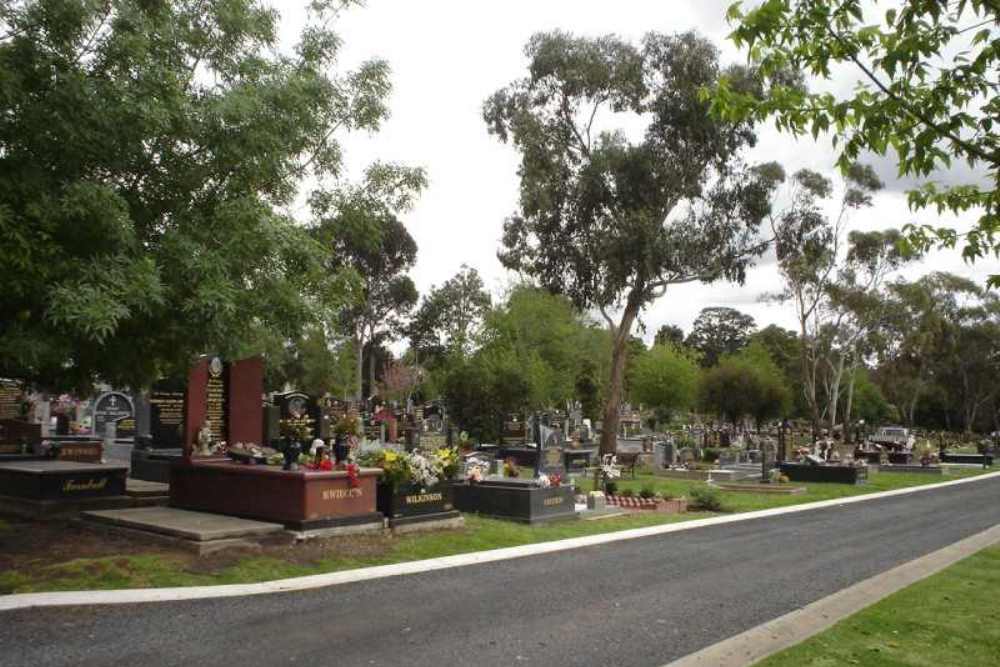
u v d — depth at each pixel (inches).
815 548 517.3
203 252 363.6
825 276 1755.7
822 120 244.2
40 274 312.5
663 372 2025.1
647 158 1231.5
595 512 661.9
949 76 223.9
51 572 345.7
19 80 317.1
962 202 267.9
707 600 350.0
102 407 1298.0
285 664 239.9
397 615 304.8
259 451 513.3
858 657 253.0
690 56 1211.9
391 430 1338.6
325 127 492.7
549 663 249.9
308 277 442.9
